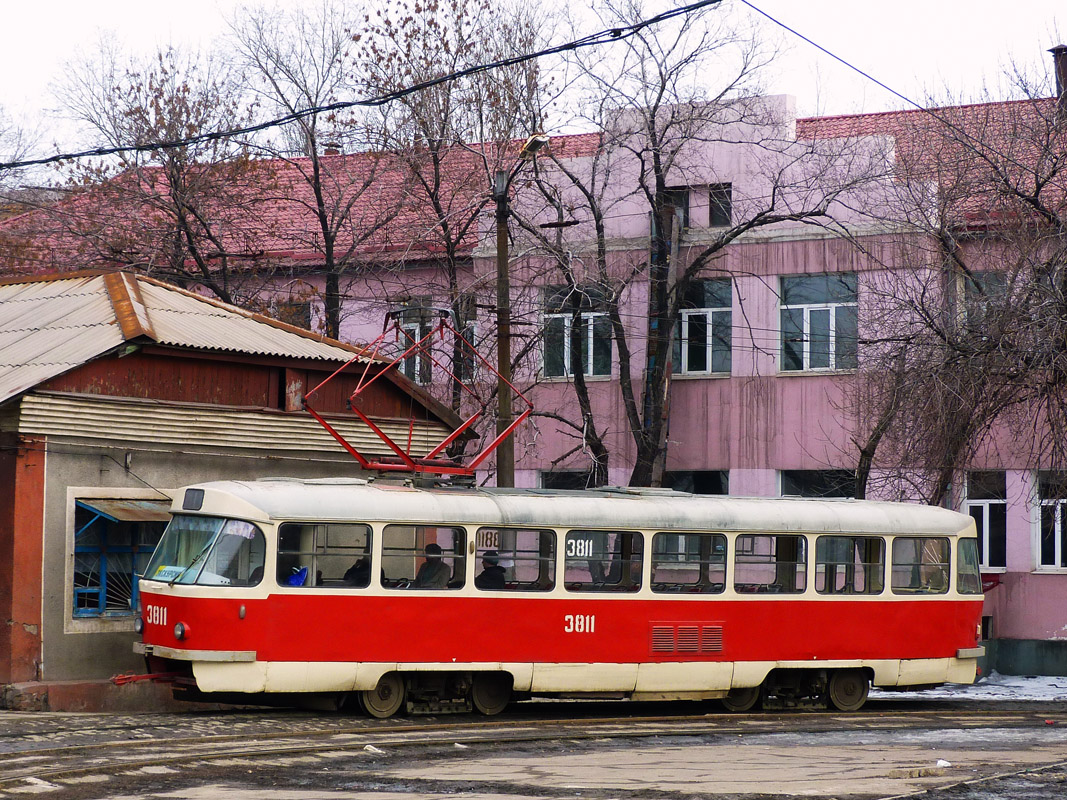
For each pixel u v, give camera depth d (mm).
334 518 16281
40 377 17297
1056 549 26703
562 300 28891
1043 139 23641
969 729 17078
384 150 29812
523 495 17797
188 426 18953
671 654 17969
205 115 30203
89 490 17828
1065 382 21000
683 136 27438
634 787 11336
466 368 28453
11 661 16969
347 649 16141
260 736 14234
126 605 18391
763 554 18812
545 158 29188
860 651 19219
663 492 19078
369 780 11781
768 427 28234
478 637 16875
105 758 12617
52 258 31703
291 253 32031
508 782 11641
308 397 19016
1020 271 22141
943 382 21438
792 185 26797
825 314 28125
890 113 30922
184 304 21047
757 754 13984
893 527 19719
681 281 27734
